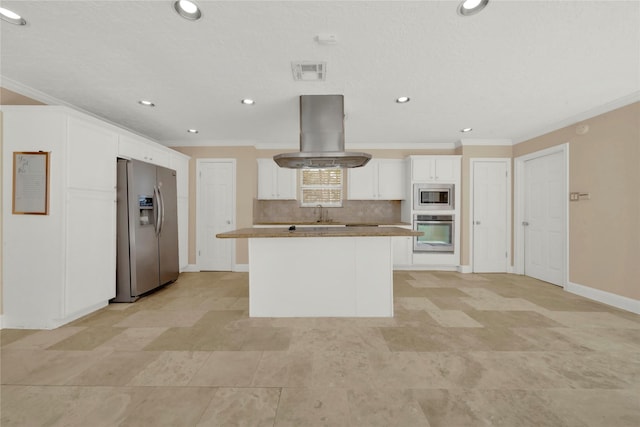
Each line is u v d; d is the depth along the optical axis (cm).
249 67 231
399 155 502
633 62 223
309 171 530
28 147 242
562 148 366
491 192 466
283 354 199
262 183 501
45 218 241
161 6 162
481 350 204
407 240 475
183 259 458
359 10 165
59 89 273
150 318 267
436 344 213
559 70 236
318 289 273
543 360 190
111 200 297
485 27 181
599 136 315
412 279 421
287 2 159
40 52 209
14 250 242
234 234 244
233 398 152
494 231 466
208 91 278
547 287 376
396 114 345
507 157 464
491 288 372
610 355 197
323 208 530
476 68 233
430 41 196
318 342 217
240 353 200
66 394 154
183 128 407
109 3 159
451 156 470
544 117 353
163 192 366
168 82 259
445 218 472
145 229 329
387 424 133
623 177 291
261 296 272
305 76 248
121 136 311
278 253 272
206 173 477
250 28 182
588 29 182
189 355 197
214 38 192
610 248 303
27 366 183
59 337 225
